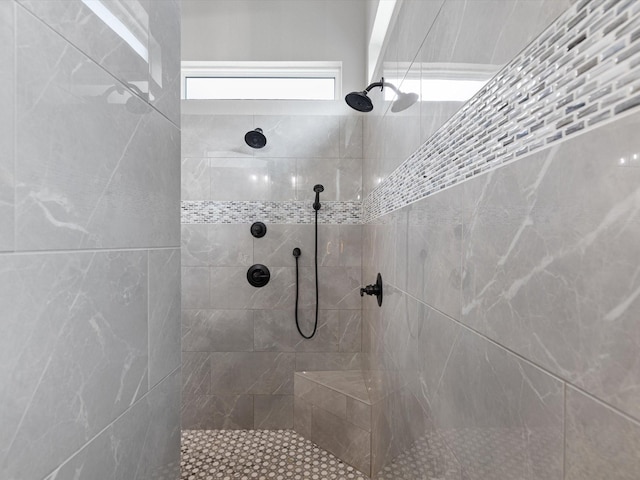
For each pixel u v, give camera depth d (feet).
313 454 7.44
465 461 2.79
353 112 8.57
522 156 2.05
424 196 3.89
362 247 8.57
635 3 1.31
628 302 1.33
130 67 2.56
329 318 8.59
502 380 2.25
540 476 1.87
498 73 2.33
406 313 4.59
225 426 8.48
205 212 8.48
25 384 1.68
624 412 1.36
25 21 1.66
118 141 2.41
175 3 3.31
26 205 1.67
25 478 1.69
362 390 7.34
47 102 1.79
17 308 1.63
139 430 2.72
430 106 3.71
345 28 8.71
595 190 1.50
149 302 2.86
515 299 2.11
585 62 1.56
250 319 8.52
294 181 8.56
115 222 2.39
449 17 3.20
